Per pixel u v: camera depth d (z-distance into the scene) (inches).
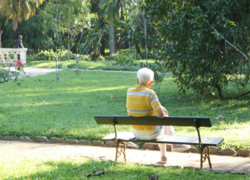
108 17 1502.2
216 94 493.0
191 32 369.7
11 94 534.3
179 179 154.4
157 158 217.8
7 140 286.0
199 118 165.8
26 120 338.3
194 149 234.1
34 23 1740.9
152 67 439.2
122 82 711.1
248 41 384.8
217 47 367.2
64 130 291.1
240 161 204.2
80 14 949.8
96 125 308.5
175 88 584.1
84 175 165.3
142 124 181.6
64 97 501.7
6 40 1813.5
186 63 395.9
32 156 208.5
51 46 1898.4
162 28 399.2
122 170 172.2
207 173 161.8
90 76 846.5
